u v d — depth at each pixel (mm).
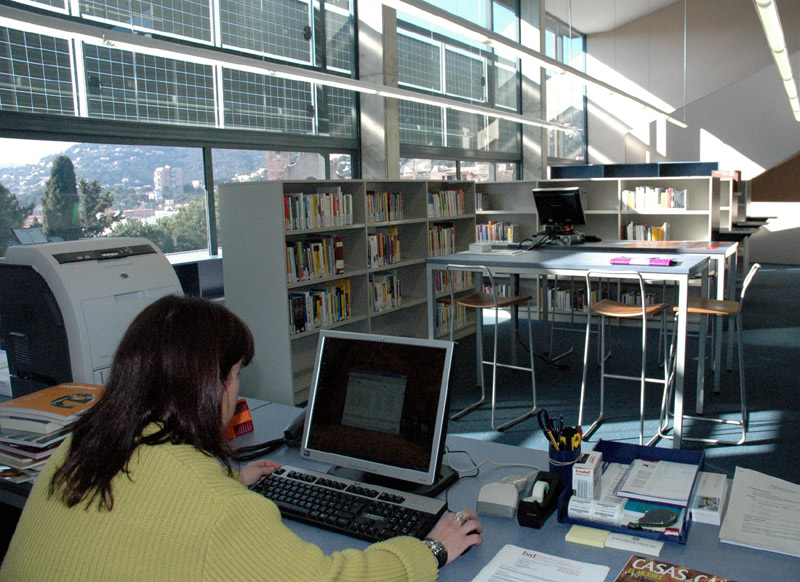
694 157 12016
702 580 1077
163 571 837
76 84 4570
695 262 3508
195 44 5465
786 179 12562
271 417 2076
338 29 6910
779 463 3244
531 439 3703
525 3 10188
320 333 1648
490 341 6219
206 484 879
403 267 5930
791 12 10797
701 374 3939
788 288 8758
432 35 8305
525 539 1264
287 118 6359
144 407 921
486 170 9844
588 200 7410
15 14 2928
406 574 1015
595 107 12766
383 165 7105
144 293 2205
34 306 2088
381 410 1533
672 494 1283
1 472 1582
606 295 6914
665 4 11781
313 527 1341
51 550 877
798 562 1133
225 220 4547
